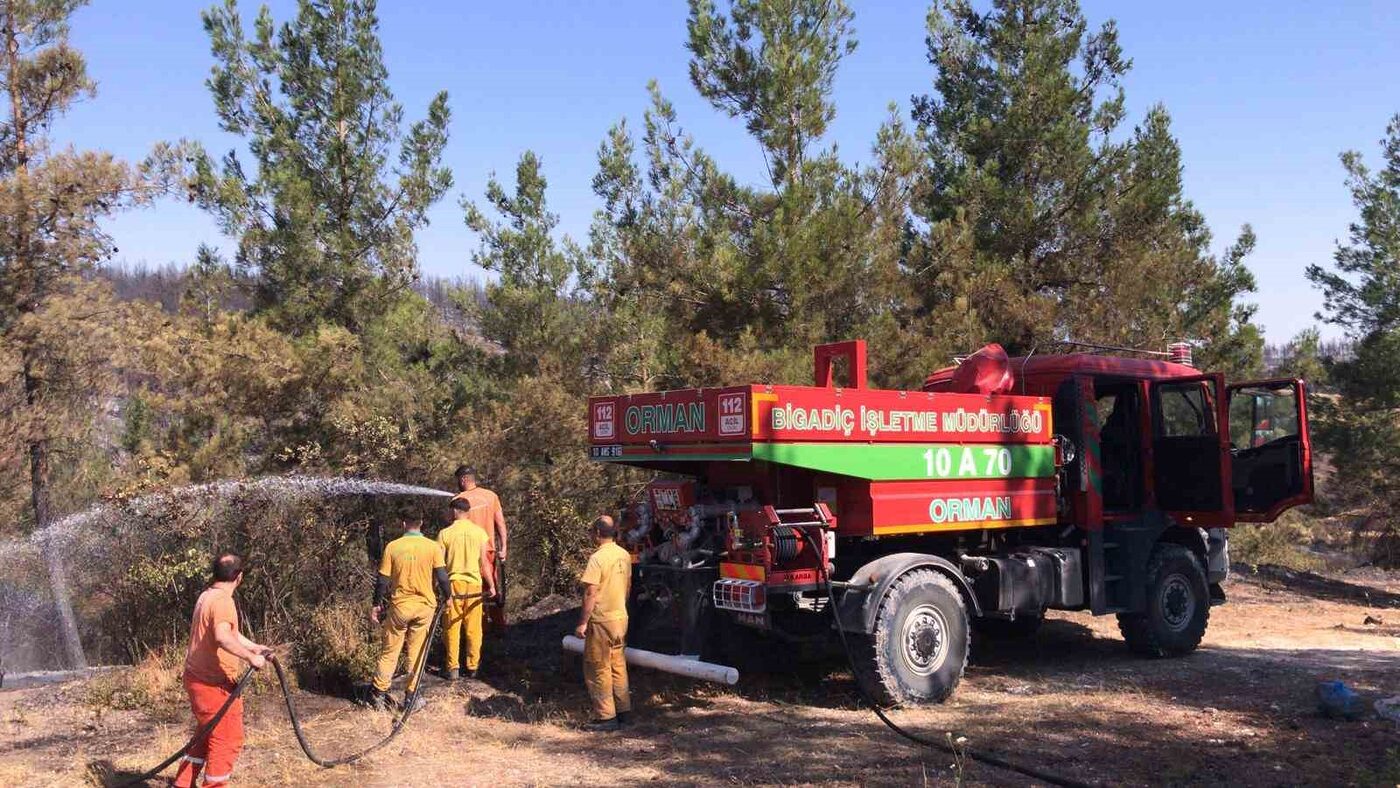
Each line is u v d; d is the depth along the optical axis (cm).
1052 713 806
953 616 856
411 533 848
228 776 607
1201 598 1080
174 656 936
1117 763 668
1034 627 1180
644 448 884
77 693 864
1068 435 1033
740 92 1584
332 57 1415
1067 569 986
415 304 1509
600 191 1566
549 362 1408
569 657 1023
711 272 1498
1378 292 2181
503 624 1016
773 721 793
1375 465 2159
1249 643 1170
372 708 825
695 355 1377
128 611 1062
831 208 1518
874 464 848
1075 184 1938
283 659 938
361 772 667
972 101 2077
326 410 1190
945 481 903
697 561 859
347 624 958
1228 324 2112
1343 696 777
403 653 895
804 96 1544
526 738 750
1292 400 1048
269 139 1389
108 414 1343
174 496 1016
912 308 1688
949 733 739
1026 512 968
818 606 855
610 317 1474
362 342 1382
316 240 1373
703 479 943
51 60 1364
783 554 808
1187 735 736
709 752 706
